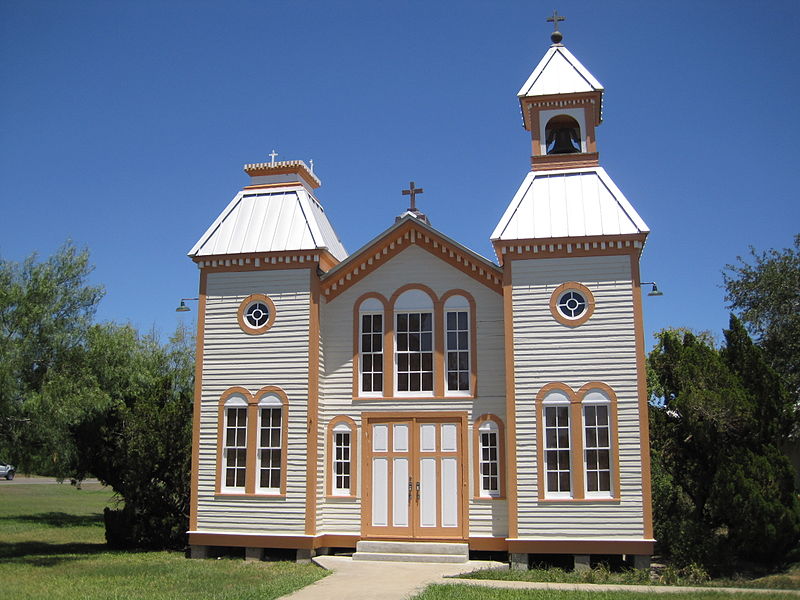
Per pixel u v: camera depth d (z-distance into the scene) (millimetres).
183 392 22562
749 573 16703
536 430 17516
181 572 16734
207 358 19828
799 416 19094
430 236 19562
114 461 23078
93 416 21906
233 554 19484
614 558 17516
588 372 17594
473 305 19266
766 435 17953
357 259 19844
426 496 18547
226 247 20172
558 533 16984
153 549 21438
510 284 18297
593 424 17438
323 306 20062
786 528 16578
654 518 18969
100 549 21625
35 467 22391
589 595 13398
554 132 21438
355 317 19828
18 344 19516
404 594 13609
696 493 19078
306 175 21906
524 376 17812
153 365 33094
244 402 19391
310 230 20016
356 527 18734
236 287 20031
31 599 13500
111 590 14461
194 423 19547
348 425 19312
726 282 30812
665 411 20219
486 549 17906
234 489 19078
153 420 21656
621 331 17625
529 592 13672
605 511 16922
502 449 18344
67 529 27531
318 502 18719
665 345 20953
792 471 17406
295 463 18734
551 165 19859
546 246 18266
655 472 19250
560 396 17609
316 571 16625
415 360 19422
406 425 19000
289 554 18906
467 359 19156
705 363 18719
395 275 19844
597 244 18031
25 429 19781
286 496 18594
